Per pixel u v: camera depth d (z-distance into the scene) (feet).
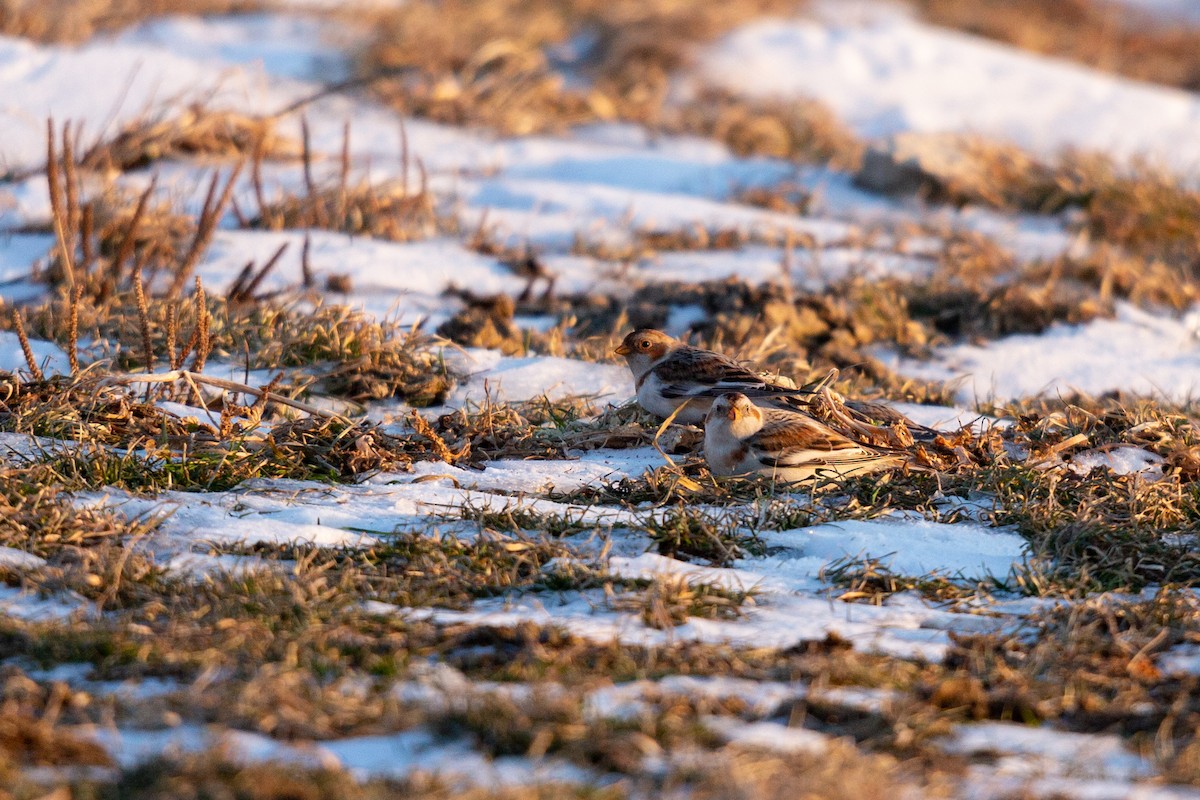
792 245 59.00
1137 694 22.04
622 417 38.88
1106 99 85.05
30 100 63.16
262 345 41.81
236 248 51.83
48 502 27.91
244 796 17.01
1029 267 57.93
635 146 73.87
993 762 19.40
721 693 21.18
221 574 25.03
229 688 20.10
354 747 18.90
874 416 37.11
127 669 21.02
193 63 71.05
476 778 17.93
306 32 81.76
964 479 33.47
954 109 82.64
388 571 26.37
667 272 54.80
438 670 21.42
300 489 31.35
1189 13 131.75
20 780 16.96
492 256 54.80
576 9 89.30
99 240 49.85
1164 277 57.57
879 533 29.76
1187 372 48.62
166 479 31.22
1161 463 36.09
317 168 62.18
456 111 71.87
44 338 42.24
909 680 22.25
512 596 25.67
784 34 90.27
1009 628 24.97
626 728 19.34
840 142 75.36
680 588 25.27
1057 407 42.55
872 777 17.79
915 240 61.36
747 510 31.07
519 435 36.76
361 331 42.47
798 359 45.93
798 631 24.29
